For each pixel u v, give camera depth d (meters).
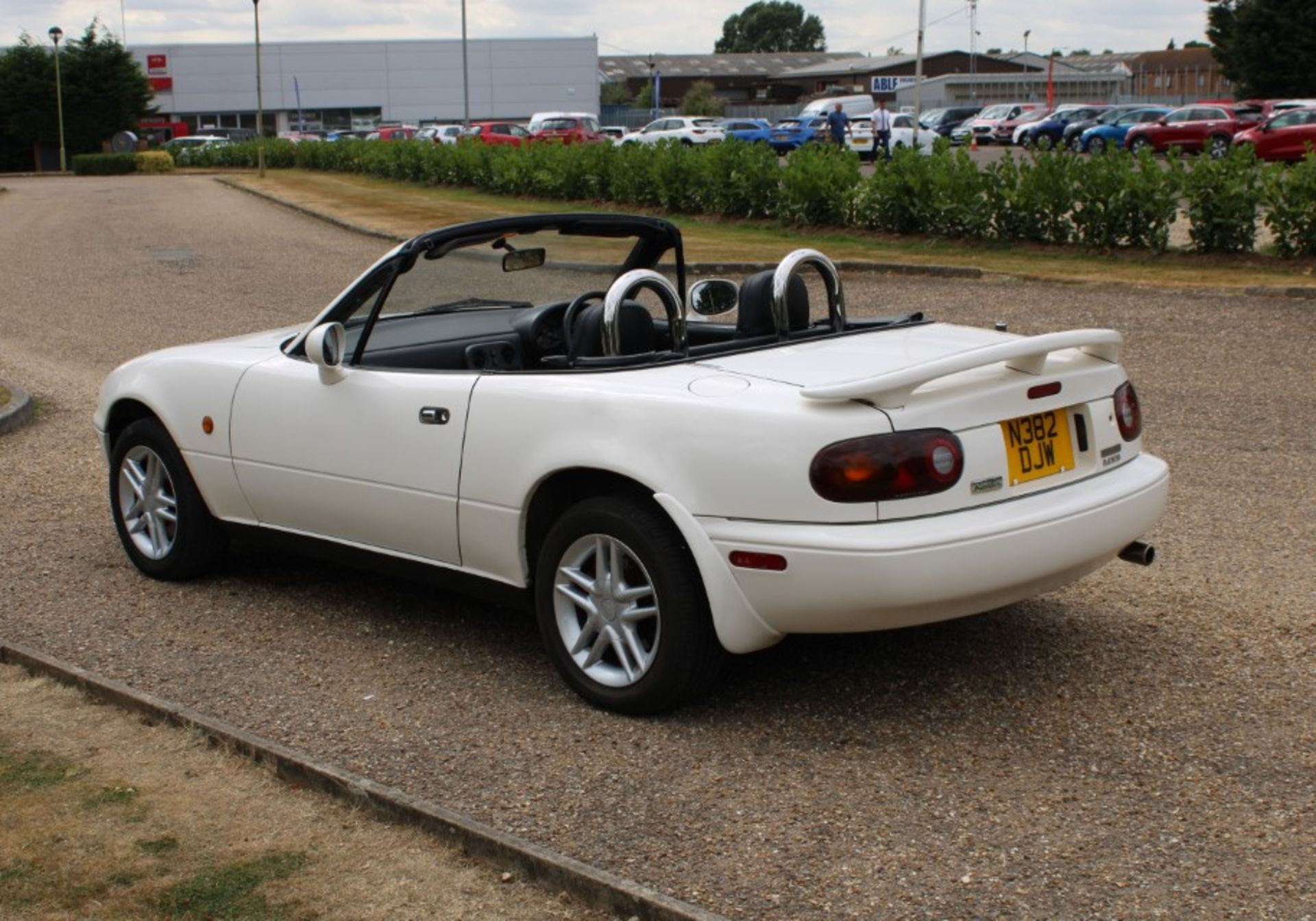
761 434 4.00
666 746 4.22
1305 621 5.14
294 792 3.93
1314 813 3.68
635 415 4.23
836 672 4.77
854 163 20.69
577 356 4.74
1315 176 14.84
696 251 18.11
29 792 3.94
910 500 3.95
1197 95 122.12
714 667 4.32
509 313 5.55
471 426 4.66
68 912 3.30
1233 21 62.62
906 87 88.81
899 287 15.16
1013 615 5.30
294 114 91.56
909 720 4.36
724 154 23.09
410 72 91.94
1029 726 4.29
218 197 37.09
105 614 5.60
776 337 4.84
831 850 3.54
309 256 21.48
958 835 3.61
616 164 26.92
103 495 7.56
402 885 3.41
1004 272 15.32
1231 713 4.35
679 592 4.20
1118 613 5.29
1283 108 41.84
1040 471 4.25
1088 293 14.14
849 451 3.91
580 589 4.52
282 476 5.34
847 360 4.43
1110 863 3.45
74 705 4.60
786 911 3.26
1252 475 7.39
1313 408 9.03
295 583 5.97
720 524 4.07
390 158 40.78
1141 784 3.88
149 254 22.20
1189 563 5.89
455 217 26.88
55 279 19.16
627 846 3.60
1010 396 4.18
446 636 5.28
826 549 3.90
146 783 3.99
